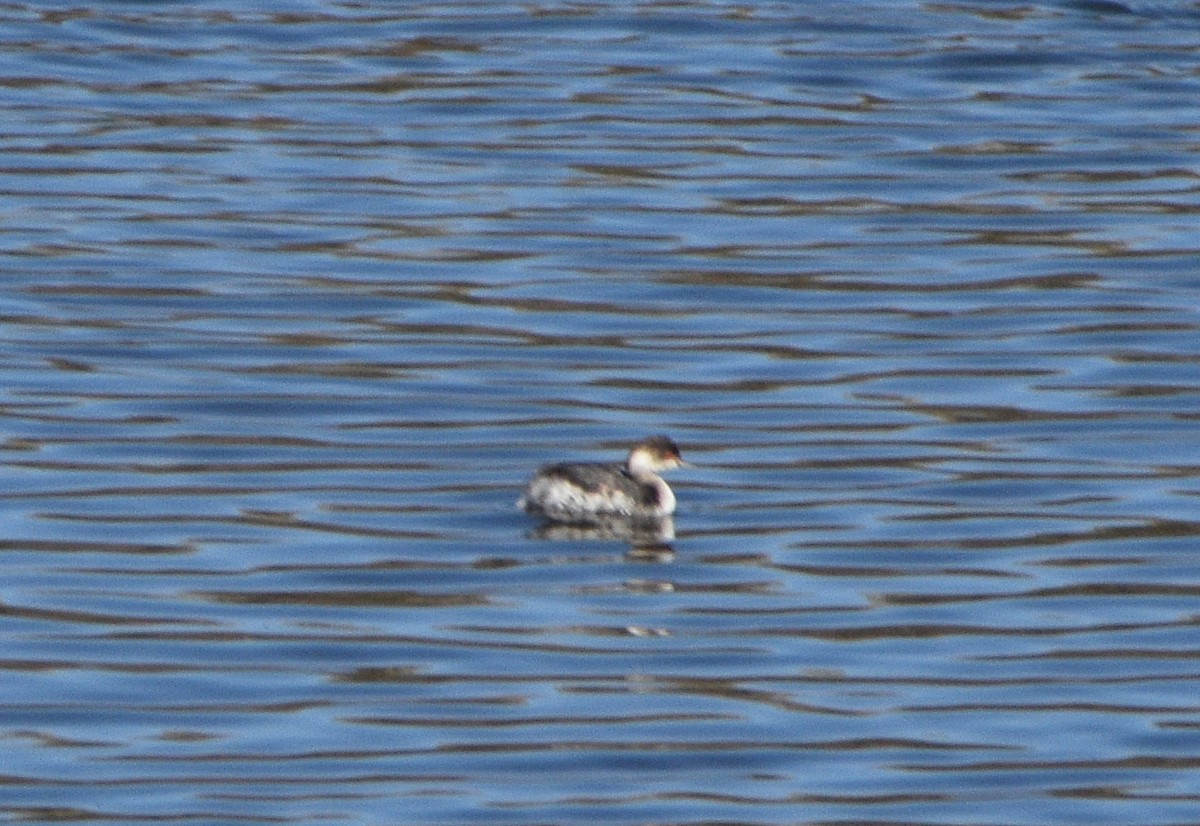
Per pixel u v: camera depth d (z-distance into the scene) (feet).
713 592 65.36
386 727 56.75
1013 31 130.93
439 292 92.02
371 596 64.49
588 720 57.36
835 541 69.26
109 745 55.67
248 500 71.51
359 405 80.38
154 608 63.31
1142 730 57.31
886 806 53.42
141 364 83.56
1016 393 82.48
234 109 114.42
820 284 93.71
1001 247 98.58
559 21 130.52
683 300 91.81
